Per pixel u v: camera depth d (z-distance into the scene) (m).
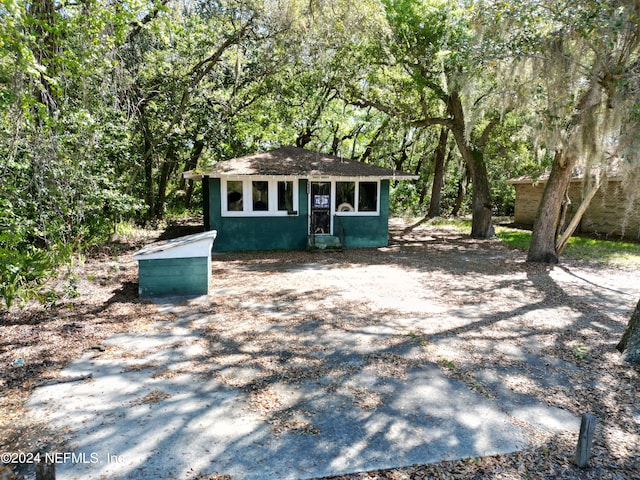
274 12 10.74
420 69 13.31
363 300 6.46
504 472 2.51
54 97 6.55
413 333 4.95
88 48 6.31
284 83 14.63
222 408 3.22
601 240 14.13
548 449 2.74
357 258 10.62
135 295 6.62
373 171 12.07
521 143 15.85
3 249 4.84
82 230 7.99
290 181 11.67
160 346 4.49
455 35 11.16
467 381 3.71
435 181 22.45
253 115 17.06
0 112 5.23
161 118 13.44
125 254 10.51
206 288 6.69
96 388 3.53
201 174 10.84
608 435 2.91
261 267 9.29
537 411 3.23
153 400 3.33
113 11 6.79
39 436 2.83
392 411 3.20
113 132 8.15
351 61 13.02
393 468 2.54
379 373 3.86
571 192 16.56
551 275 8.55
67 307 5.85
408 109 15.08
